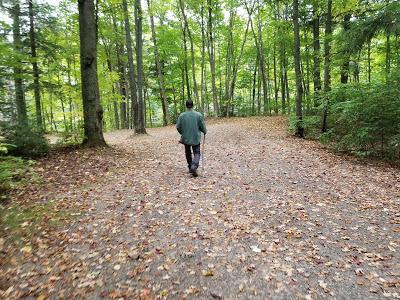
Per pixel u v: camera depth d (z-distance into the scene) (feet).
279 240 15.33
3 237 15.98
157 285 12.01
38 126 33.50
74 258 14.14
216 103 93.04
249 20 87.56
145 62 107.34
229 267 13.07
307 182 24.56
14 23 55.21
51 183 24.29
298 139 46.21
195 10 84.99
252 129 59.36
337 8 45.39
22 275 12.84
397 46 47.26
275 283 11.93
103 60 60.54
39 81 56.59
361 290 11.41
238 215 18.30
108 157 32.50
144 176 26.08
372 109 32.68
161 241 15.47
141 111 61.00
